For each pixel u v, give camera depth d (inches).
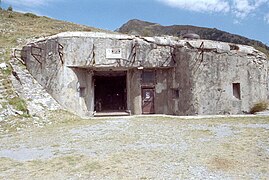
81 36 632.4
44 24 1190.3
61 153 323.3
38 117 533.0
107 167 269.7
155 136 402.3
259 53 800.3
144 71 706.8
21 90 602.9
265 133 395.9
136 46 663.1
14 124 485.1
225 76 700.7
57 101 617.6
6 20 1157.1
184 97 666.2
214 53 690.2
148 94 708.7
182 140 374.0
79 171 260.2
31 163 287.7
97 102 1035.9
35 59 671.8
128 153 316.5
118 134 421.4
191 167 267.0
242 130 422.6
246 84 737.6
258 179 234.2
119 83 1080.8
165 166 270.8
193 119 553.3
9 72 651.5
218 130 430.9
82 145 359.3
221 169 260.4
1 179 242.1
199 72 666.2
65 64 620.7
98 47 639.8
